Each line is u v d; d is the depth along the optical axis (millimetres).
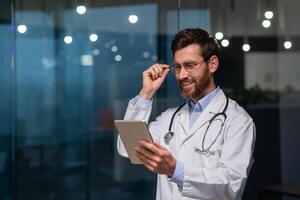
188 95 1633
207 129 1658
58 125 8695
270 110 2961
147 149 1425
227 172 1488
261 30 2938
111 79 8383
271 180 2844
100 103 8719
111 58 8164
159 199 1739
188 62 1571
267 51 2994
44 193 7926
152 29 6770
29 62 8133
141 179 7422
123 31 7504
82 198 8180
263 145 2885
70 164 8445
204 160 1618
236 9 2736
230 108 1684
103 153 8500
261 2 2922
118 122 1480
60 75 8539
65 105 8758
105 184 8133
